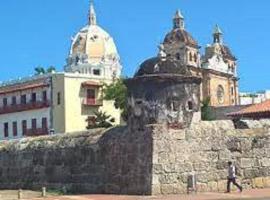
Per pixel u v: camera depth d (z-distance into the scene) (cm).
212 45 12750
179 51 11888
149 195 2548
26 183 3228
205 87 12006
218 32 13038
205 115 8600
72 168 2986
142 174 2616
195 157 2670
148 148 2608
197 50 12112
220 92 12331
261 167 2830
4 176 3381
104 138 2856
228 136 2770
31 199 2591
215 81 12225
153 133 2606
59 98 9138
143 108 2723
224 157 2739
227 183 2677
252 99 13338
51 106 9231
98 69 13150
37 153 3195
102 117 8775
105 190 2795
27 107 9569
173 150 2630
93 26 13838
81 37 13688
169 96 2720
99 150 2858
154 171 2577
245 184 2769
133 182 2656
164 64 2770
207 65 12088
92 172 2878
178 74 2747
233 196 2433
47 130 9244
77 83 9206
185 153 2652
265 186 2830
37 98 9494
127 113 2812
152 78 2722
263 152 2852
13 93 9894
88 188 2884
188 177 2625
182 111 2725
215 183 2689
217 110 9125
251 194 2512
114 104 8975
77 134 3059
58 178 3052
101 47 13550
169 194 2577
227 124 2809
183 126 2702
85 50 13500
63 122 9044
